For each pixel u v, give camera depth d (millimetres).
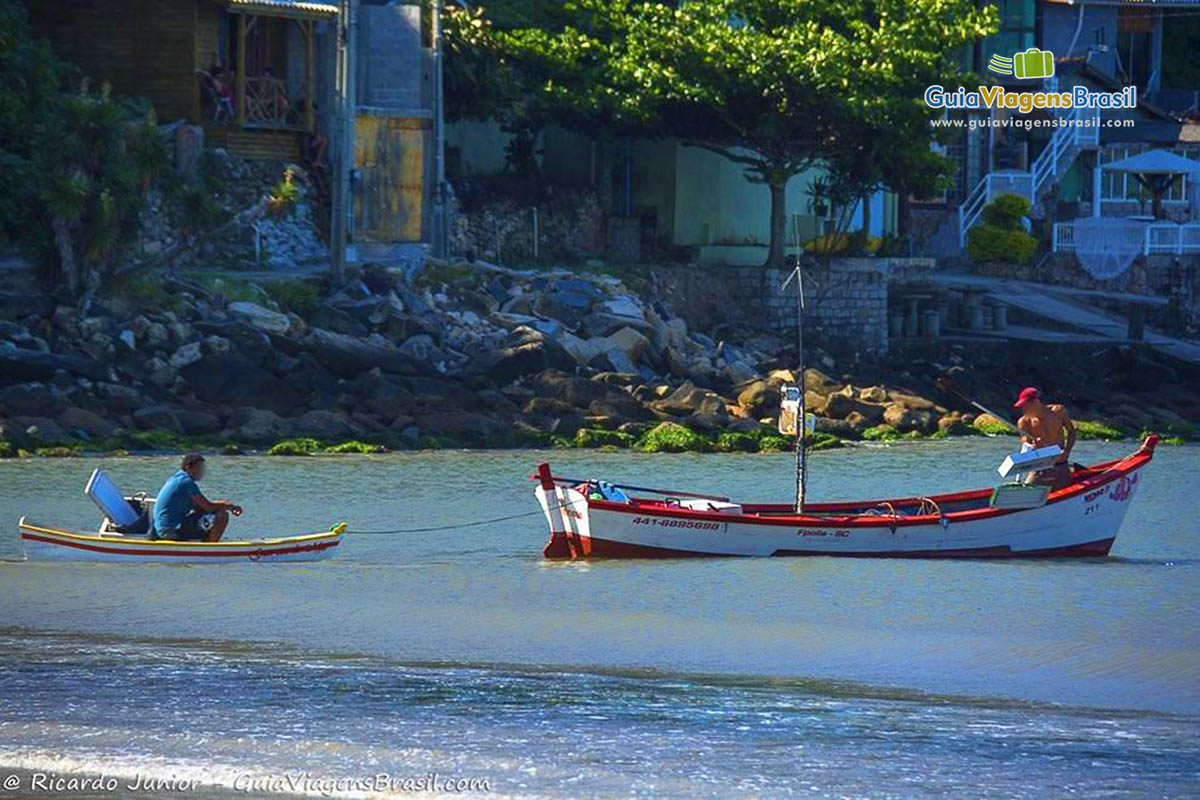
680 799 49656
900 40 191625
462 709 59000
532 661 66938
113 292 152625
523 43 195250
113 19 180375
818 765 52875
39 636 70375
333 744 54875
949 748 54531
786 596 80438
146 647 68562
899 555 93125
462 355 163375
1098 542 96562
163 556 86062
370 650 68500
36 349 143875
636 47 194375
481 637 71125
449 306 173250
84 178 150500
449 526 103375
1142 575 88375
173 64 180250
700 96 187875
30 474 120000
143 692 60969
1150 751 54406
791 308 199125
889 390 177125
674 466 137500
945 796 50000
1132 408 184750
